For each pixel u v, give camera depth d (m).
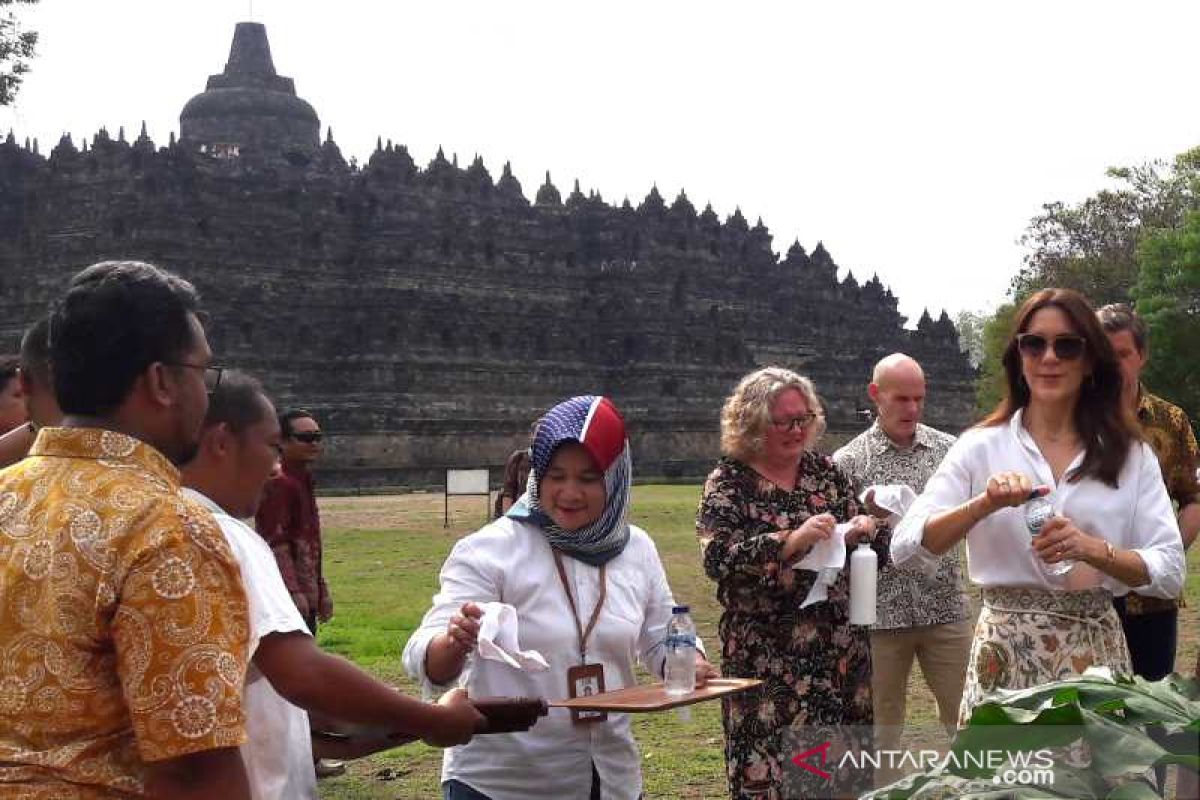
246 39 95.00
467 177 86.00
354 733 6.71
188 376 5.11
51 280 73.62
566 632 7.08
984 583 7.72
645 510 49.84
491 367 77.94
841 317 102.06
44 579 4.62
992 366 87.50
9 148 85.25
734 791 8.30
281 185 79.81
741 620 8.33
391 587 26.70
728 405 8.80
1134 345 9.61
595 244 90.38
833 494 8.77
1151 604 9.40
